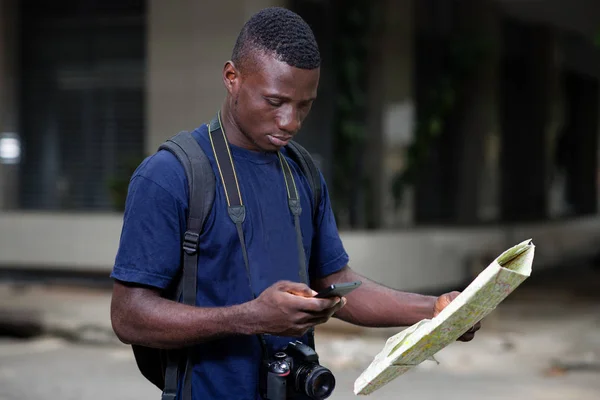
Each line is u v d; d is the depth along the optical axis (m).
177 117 9.66
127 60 10.12
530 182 15.38
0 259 10.35
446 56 12.27
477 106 12.79
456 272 10.88
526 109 15.21
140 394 6.21
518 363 7.25
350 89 10.38
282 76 1.87
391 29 10.74
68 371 6.96
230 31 9.34
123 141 10.21
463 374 6.82
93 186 10.38
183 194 1.93
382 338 7.98
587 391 6.31
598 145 19.66
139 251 1.90
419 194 12.05
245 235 1.98
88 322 8.20
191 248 1.92
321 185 2.21
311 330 2.13
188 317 1.83
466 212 12.91
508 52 14.23
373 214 10.79
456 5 12.61
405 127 10.98
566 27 15.02
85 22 10.27
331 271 2.23
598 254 15.91
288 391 1.99
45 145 10.54
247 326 1.78
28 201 10.63
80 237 10.01
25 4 10.49
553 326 9.02
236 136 2.02
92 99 10.31
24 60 10.53
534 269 13.47
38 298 9.27
